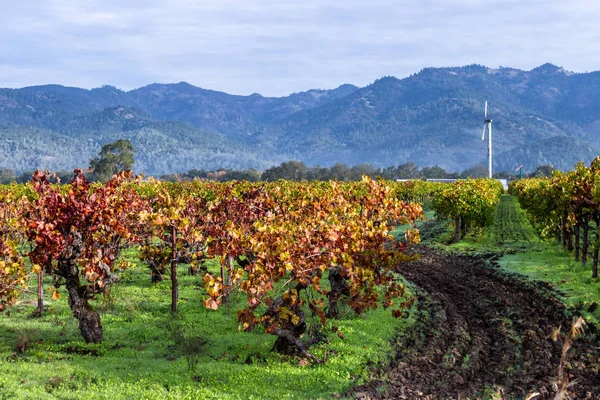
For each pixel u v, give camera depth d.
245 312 16.67
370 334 19.53
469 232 50.19
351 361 16.64
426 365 16.81
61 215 18.02
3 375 14.87
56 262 21.14
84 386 14.46
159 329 20.50
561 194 34.25
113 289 25.47
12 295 19.92
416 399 14.04
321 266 17.02
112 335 19.64
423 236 49.94
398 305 24.06
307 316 21.86
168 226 23.84
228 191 29.98
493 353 18.31
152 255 26.56
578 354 17.67
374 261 19.08
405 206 22.98
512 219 63.69
